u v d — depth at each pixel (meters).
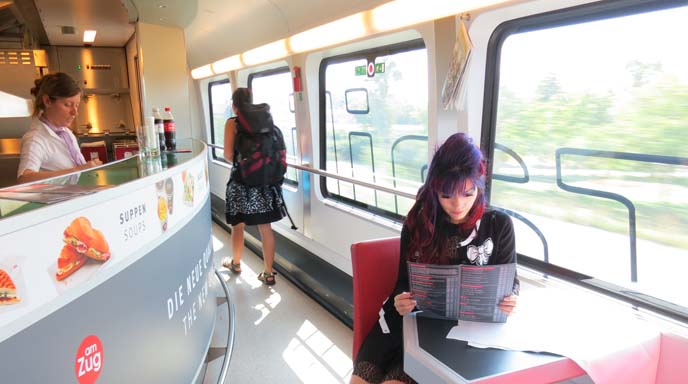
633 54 1.76
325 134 3.94
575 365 1.30
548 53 2.05
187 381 2.12
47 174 2.22
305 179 4.17
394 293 1.71
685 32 1.61
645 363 1.46
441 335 1.40
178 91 4.22
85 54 5.30
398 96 3.09
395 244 1.86
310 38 3.18
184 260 2.12
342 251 3.79
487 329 1.44
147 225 1.67
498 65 2.26
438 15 2.12
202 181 2.62
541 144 2.17
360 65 3.36
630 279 1.93
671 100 1.69
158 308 1.77
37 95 2.50
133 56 4.77
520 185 2.32
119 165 2.10
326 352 2.87
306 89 3.74
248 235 4.97
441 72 2.38
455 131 2.41
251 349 2.91
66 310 1.20
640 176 1.82
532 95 2.16
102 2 3.36
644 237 1.85
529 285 2.18
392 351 1.65
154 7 3.46
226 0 3.59
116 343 1.45
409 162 3.15
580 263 2.11
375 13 2.47
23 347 1.06
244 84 5.44
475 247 1.60
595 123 1.94
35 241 1.09
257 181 3.52
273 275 3.93
